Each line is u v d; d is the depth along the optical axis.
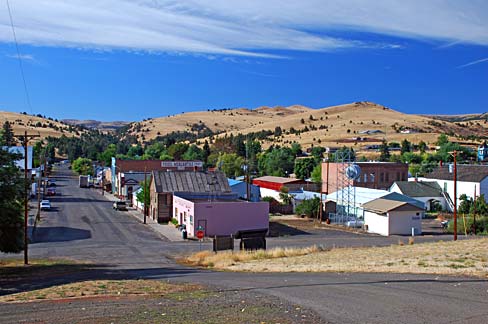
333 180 80.44
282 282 17.48
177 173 58.59
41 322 11.38
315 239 43.28
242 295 14.49
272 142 194.75
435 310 11.27
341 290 14.60
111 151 153.50
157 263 30.42
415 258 22.31
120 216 59.53
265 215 48.34
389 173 79.44
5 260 31.55
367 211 51.25
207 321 10.88
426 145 159.12
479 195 66.31
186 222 48.50
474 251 23.14
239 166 116.56
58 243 40.22
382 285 15.26
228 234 46.94
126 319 11.35
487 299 12.41
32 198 77.31
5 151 28.31
